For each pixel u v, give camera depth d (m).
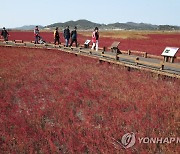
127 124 8.84
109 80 14.48
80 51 24.78
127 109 10.33
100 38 65.00
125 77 14.98
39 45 34.75
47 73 17.22
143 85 13.07
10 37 63.50
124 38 64.44
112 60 18.83
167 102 10.35
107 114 9.80
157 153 7.15
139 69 16.42
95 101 11.40
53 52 28.92
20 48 34.44
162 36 71.44
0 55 26.69
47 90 13.38
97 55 21.84
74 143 7.75
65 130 8.62
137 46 39.41
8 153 7.50
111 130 8.42
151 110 9.62
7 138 8.17
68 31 29.17
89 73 16.53
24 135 8.34
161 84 13.12
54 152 7.41
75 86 13.45
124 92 12.12
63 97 12.10
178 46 39.81
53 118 9.91
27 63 21.25
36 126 9.12
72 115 9.84
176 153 6.78
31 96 12.69
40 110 10.48
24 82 15.23
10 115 10.19
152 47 37.50
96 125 9.12
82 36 74.88
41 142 8.03
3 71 17.89
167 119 8.98
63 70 17.88
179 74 13.20
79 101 11.53
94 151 7.33
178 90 12.04
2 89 13.86
